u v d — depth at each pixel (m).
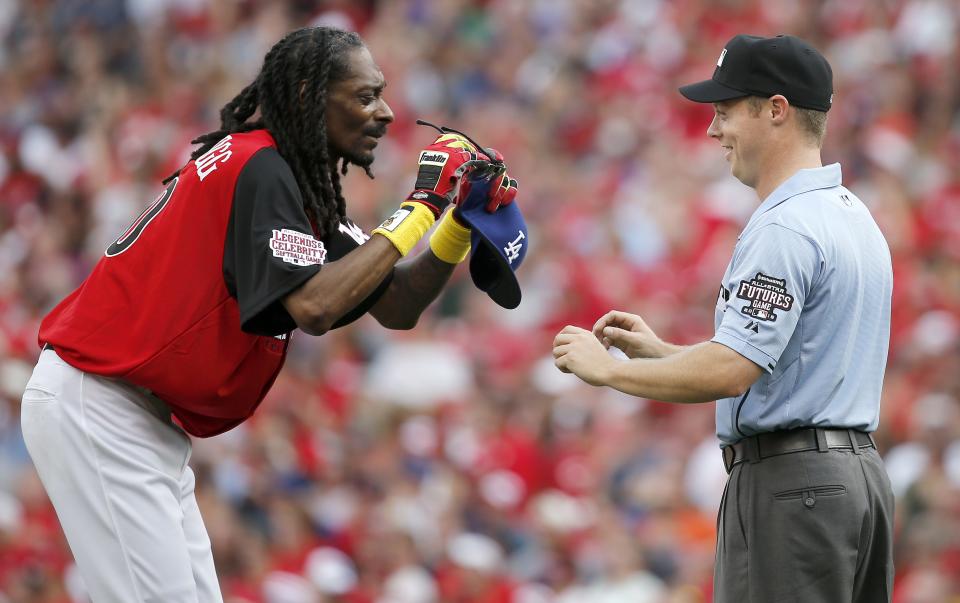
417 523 32.12
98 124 56.59
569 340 14.51
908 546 31.00
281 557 31.56
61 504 14.52
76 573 30.89
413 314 16.53
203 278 14.27
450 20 58.31
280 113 14.81
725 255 43.84
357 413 38.06
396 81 55.53
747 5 56.91
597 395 37.41
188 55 60.31
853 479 13.99
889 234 44.06
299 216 14.16
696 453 33.75
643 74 54.03
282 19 60.84
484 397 38.22
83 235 51.41
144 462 14.55
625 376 14.05
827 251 13.85
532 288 43.59
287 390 37.53
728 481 14.59
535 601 30.67
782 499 13.99
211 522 31.02
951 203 45.72
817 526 13.88
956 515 31.16
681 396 13.80
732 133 14.52
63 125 57.66
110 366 14.31
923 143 50.12
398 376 38.97
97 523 14.41
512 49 56.91
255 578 30.66
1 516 31.47
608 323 16.22
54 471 14.50
